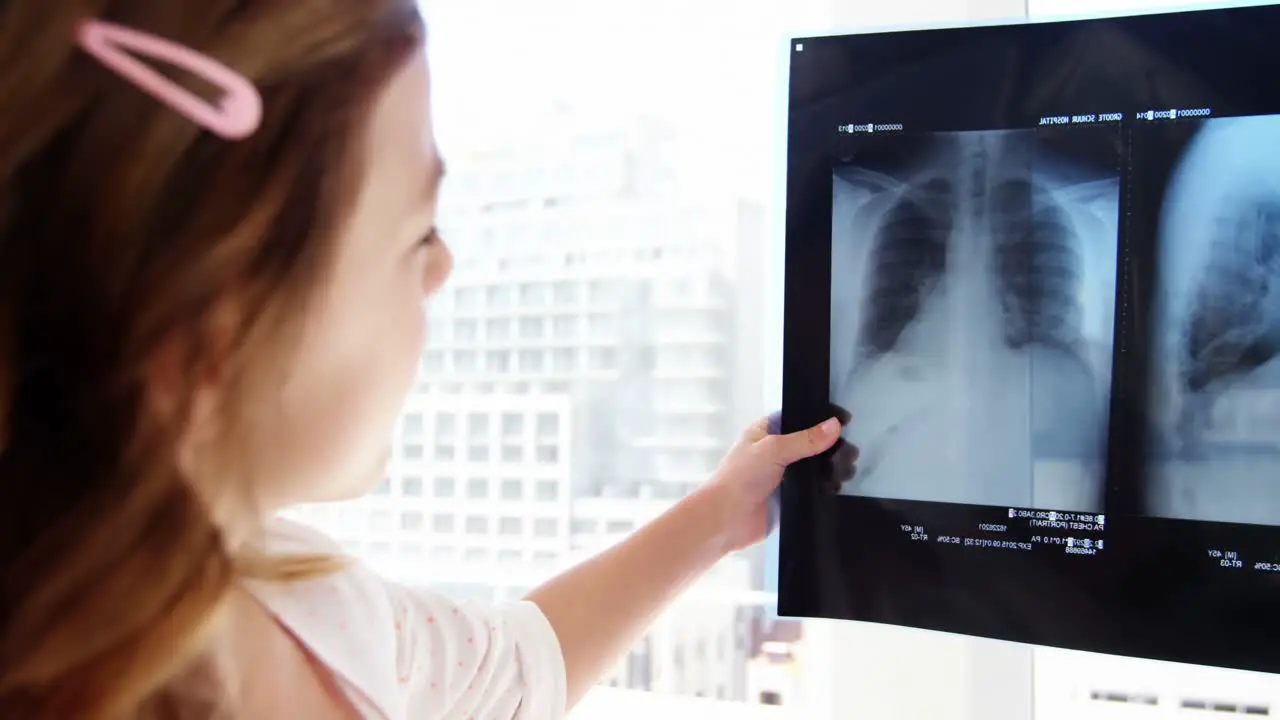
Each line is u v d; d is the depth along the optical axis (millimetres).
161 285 280
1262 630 574
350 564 468
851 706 819
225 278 288
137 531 284
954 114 646
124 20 281
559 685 584
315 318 323
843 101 667
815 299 671
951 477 639
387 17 328
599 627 631
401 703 464
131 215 277
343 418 349
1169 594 591
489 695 546
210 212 283
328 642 429
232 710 369
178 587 291
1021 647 779
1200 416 592
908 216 654
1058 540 615
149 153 276
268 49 293
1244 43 589
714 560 685
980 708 786
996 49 640
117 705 292
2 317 279
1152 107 605
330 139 310
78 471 285
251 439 311
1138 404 604
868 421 657
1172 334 599
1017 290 633
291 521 497
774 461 661
